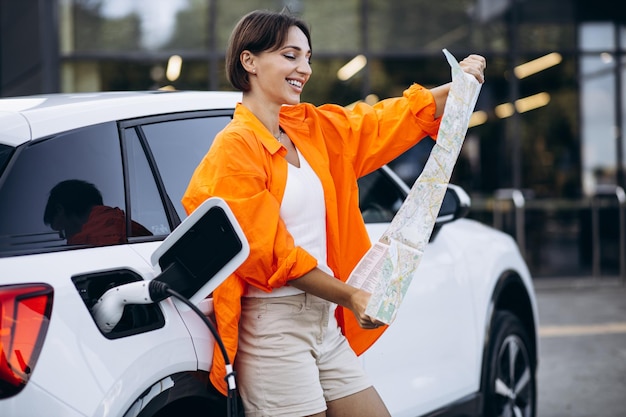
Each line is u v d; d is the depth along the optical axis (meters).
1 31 11.46
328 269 2.84
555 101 10.92
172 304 2.78
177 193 3.05
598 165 10.96
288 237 2.68
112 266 2.71
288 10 2.85
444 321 4.12
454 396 4.18
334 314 2.99
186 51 10.32
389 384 3.72
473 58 2.90
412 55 10.68
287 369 2.76
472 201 10.89
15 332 2.39
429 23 10.70
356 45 10.61
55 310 2.49
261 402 2.79
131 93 3.30
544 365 6.88
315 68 10.58
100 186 2.81
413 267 2.60
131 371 2.59
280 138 2.84
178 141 3.13
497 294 4.61
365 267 2.74
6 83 11.40
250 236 2.62
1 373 2.35
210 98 3.34
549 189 10.94
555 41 10.91
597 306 9.41
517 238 10.88
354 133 2.93
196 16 10.32
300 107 2.93
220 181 2.63
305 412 2.77
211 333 2.81
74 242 2.67
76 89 10.19
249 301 2.79
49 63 10.09
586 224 10.94
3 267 2.47
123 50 10.23
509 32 10.82
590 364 6.88
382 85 10.66
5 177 2.60
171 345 2.72
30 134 2.71
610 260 10.92
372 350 3.63
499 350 4.57
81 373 2.48
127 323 2.66
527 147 10.91
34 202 2.63
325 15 10.56
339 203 2.94
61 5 10.13
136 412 2.61
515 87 10.84
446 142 2.68
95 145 2.85
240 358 2.82
